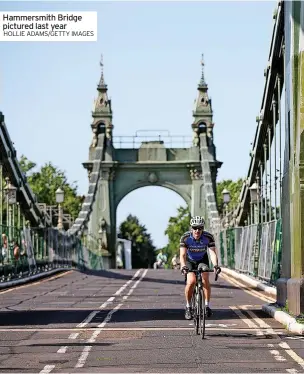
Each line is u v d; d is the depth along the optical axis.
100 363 18.83
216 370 17.84
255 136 59.47
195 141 131.75
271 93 48.41
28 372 17.64
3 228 52.94
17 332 24.48
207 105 132.50
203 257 24.16
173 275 69.62
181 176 131.88
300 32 27.52
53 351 20.64
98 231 129.50
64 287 49.34
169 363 18.78
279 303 30.25
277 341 22.33
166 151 132.00
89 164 130.38
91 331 24.67
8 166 64.75
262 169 61.91
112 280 59.22
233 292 44.38
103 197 130.38
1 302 36.59
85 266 99.38
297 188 27.03
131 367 18.27
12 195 62.03
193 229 23.80
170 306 33.88
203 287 23.53
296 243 27.08
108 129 131.62
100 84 133.00
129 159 131.62
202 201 130.62
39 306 34.12
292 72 27.77
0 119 60.12
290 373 17.44
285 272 29.89
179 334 23.88
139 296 40.62
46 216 84.94
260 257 51.84
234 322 27.08
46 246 70.88
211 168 130.75
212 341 22.38
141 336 23.45
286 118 29.42
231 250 73.19
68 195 162.38
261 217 59.97
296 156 27.25
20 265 58.09
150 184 131.88
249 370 17.83
